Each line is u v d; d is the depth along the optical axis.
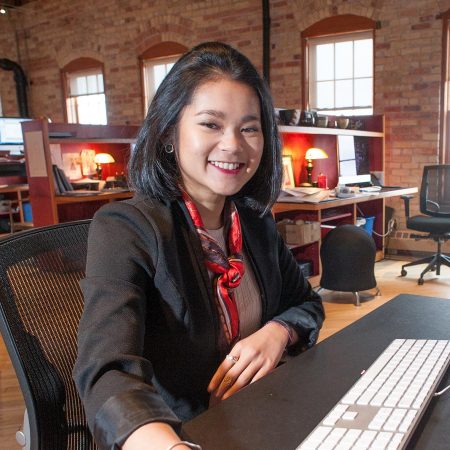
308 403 0.78
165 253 0.90
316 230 4.07
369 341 1.05
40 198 3.97
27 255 0.98
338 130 4.56
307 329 1.11
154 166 0.95
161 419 0.62
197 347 0.93
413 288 4.23
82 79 8.13
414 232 5.48
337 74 5.89
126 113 7.61
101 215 0.92
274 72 6.19
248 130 0.91
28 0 8.40
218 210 1.06
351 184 4.95
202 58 0.91
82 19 7.84
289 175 4.52
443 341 1.01
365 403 0.75
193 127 0.90
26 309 0.92
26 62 8.70
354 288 3.76
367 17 5.50
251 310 1.10
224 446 0.67
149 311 0.91
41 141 3.85
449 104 5.26
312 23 5.84
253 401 0.79
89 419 0.66
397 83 5.45
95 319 0.77
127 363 0.73
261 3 6.14
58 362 0.94
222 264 0.99
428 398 0.77
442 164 5.02
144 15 7.16
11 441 2.06
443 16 5.09
